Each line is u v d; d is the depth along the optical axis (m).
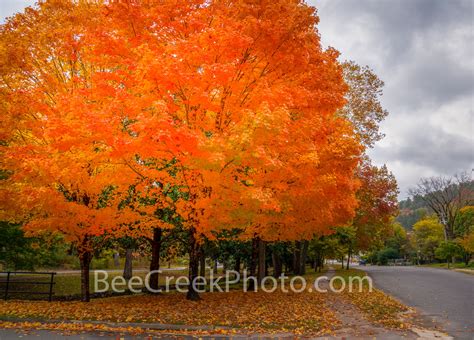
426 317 11.74
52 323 9.78
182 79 9.34
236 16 10.69
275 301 14.69
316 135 12.08
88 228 12.40
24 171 10.41
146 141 9.07
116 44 10.62
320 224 15.38
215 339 8.62
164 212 16.22
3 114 11.20
